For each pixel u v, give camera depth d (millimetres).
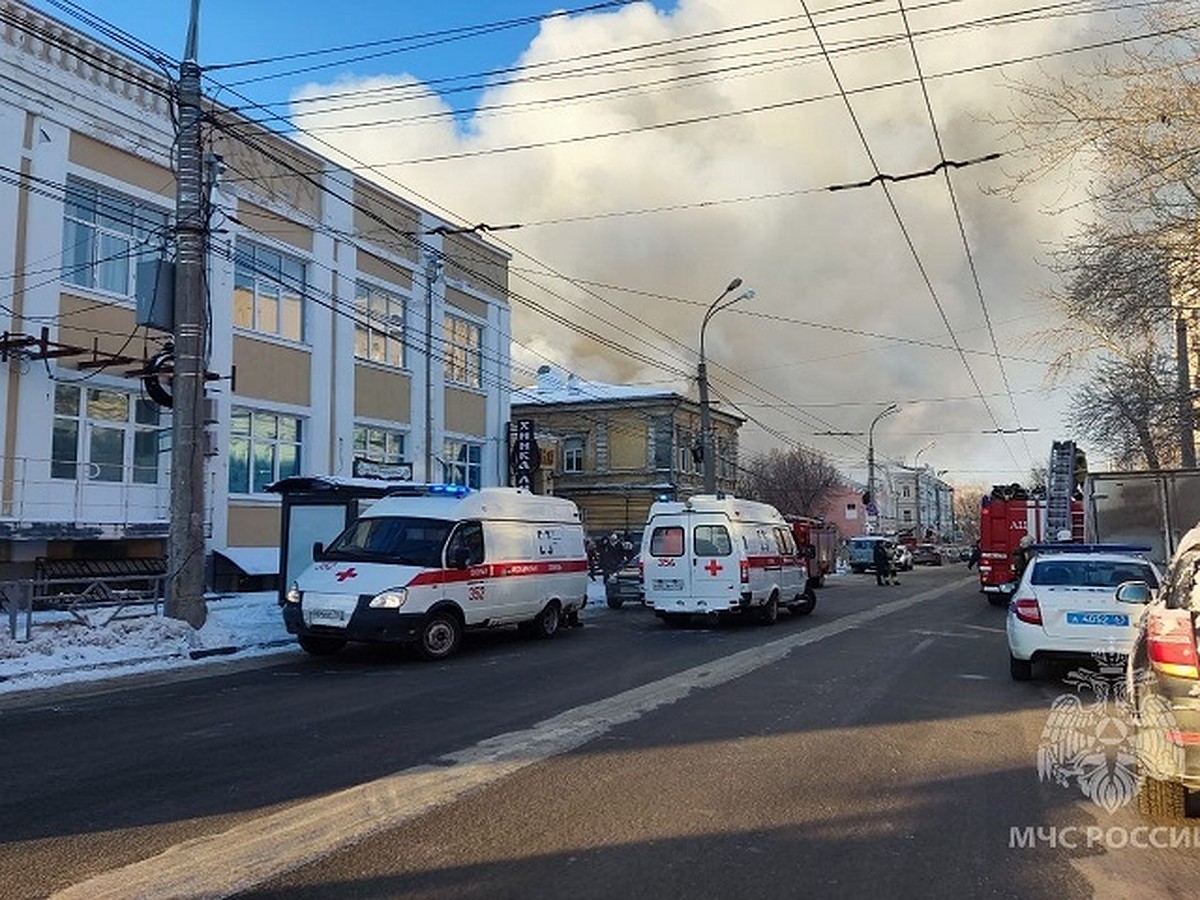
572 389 51344
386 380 29234
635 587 23328
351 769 7109
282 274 25703
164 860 5129
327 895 4660
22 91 19016
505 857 5223
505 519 15633
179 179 14945
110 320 20766
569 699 10180
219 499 23047
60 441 19891
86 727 8688
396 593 13211
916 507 122250
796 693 10555
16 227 18859
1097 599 11039
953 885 4883
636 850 5355
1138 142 13258
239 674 12141
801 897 4691
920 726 8789
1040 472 57344
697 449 30844
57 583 13836
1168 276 15039
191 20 15031
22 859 5141
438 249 31781
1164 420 19266
